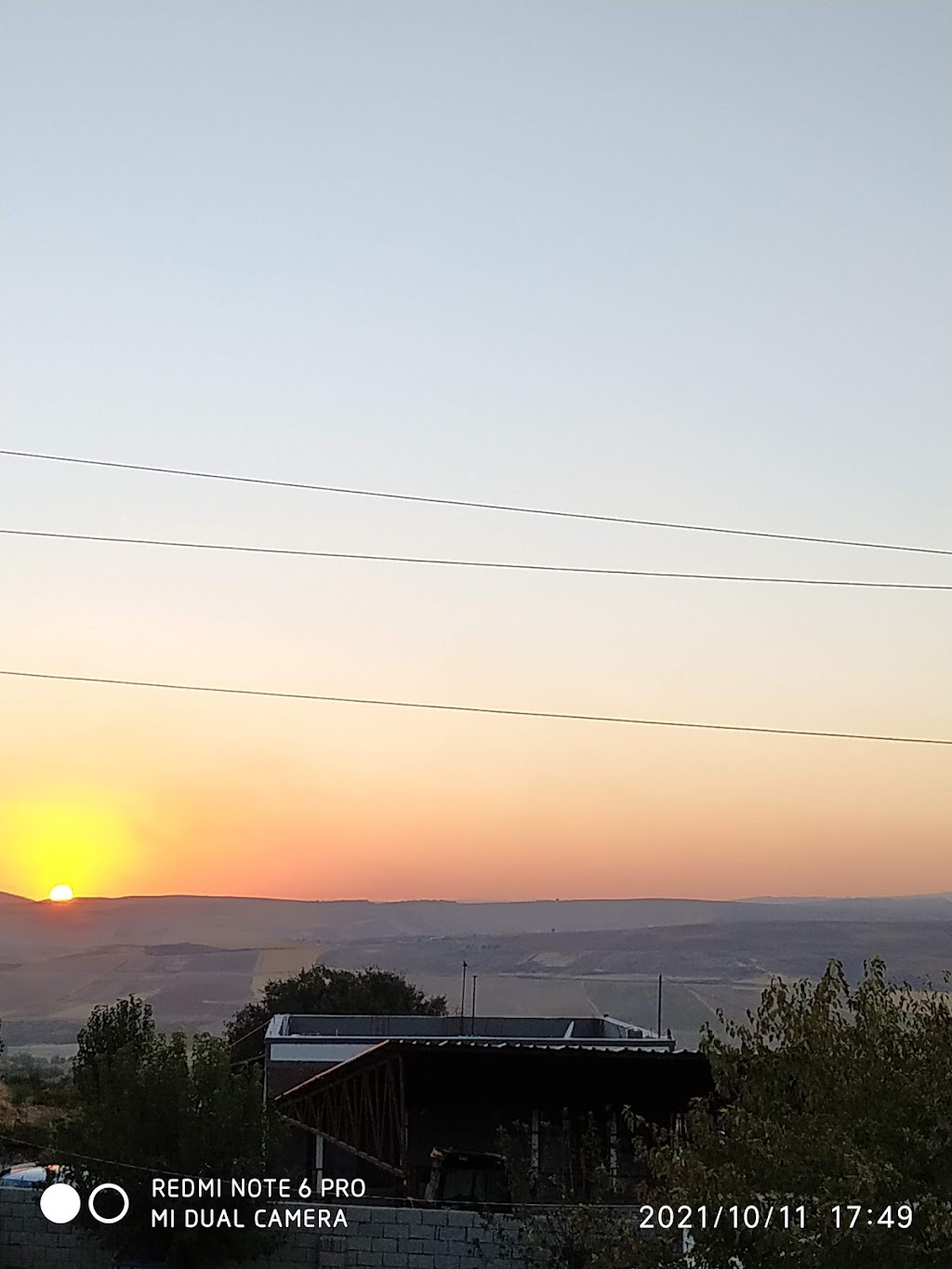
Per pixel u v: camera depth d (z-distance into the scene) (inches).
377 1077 1339.8
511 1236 1119.6
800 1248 697.0
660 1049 1537.9
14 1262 1261.1
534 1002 6456.7
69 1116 1392.7
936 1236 673.6
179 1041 1253.7
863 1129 737.0
